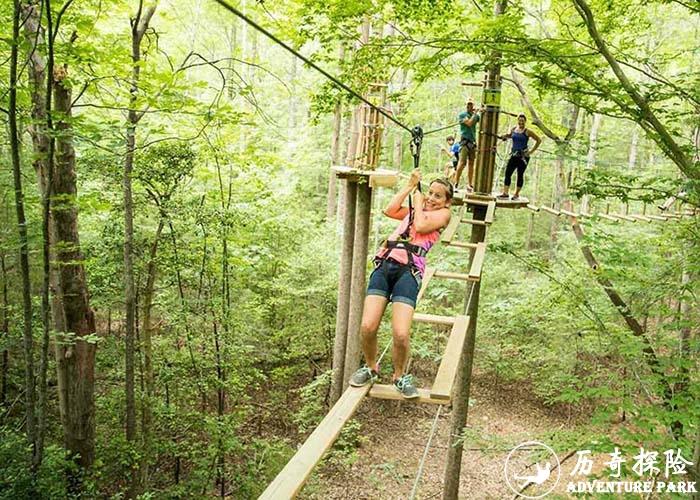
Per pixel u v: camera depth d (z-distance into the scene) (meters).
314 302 13.12
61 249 7.02
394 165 17.38
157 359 9.98
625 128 18.59
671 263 6.74
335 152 16.84
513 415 13.95
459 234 16.11
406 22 6.10
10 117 5.57
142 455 8.29
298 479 2.21
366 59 5.91
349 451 11.13
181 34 19.92
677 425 5.85
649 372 6.91
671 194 5.65
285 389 13.63
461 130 8.12
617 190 5.89
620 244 7.35
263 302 12.95
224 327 9.95
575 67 5.32
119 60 6.27
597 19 6.63
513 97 14.05
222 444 9.02
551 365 13.18
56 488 6.75
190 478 9.33
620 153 20.31
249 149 9.27
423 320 4.05
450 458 8.41
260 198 11.23
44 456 6.95
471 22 5.64
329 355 13.92
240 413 10.09
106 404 9.41
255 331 11.88
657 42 12.14
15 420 9.16
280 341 13.40
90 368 8.15
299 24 5.96
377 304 3.18
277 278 13.00
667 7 11.95
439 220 3.32
